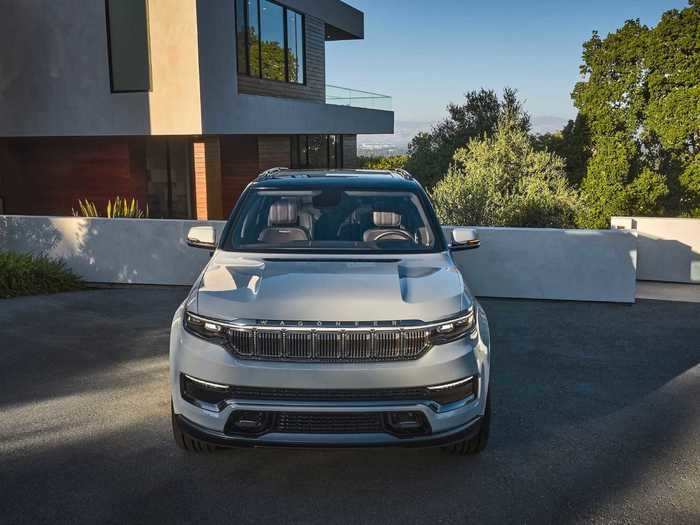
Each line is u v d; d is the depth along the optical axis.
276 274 4.21
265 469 4.25
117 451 4.50
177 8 14.56
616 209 15.50
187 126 14.96
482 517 3.69
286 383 3.64
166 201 18.66
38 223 10.76
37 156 18.16
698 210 13.79
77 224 10.60
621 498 3.89
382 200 5.27
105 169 17.73
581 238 9.09
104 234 10.52
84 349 6.95
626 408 5.33
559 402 5.46
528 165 16.72
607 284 9.12
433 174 24.72
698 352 6.90
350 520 3.65
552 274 9.23
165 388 5.77
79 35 15.31
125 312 8.63
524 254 9.26
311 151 26.02
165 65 14.87
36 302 9.23
